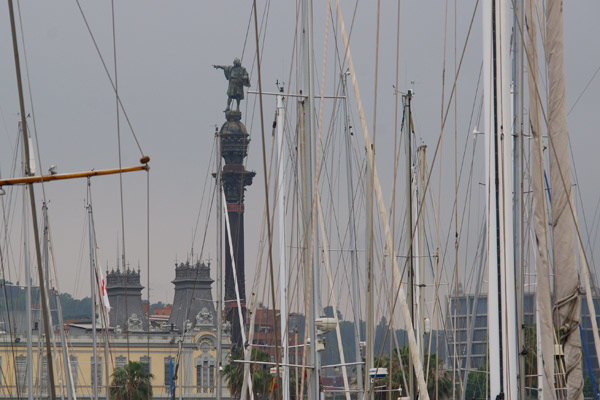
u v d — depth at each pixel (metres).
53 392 49.12
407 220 127.56
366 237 141.50
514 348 65.12
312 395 96.12
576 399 48.97
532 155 52.69
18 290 194.25
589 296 87.25
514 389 65.00
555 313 49.16
